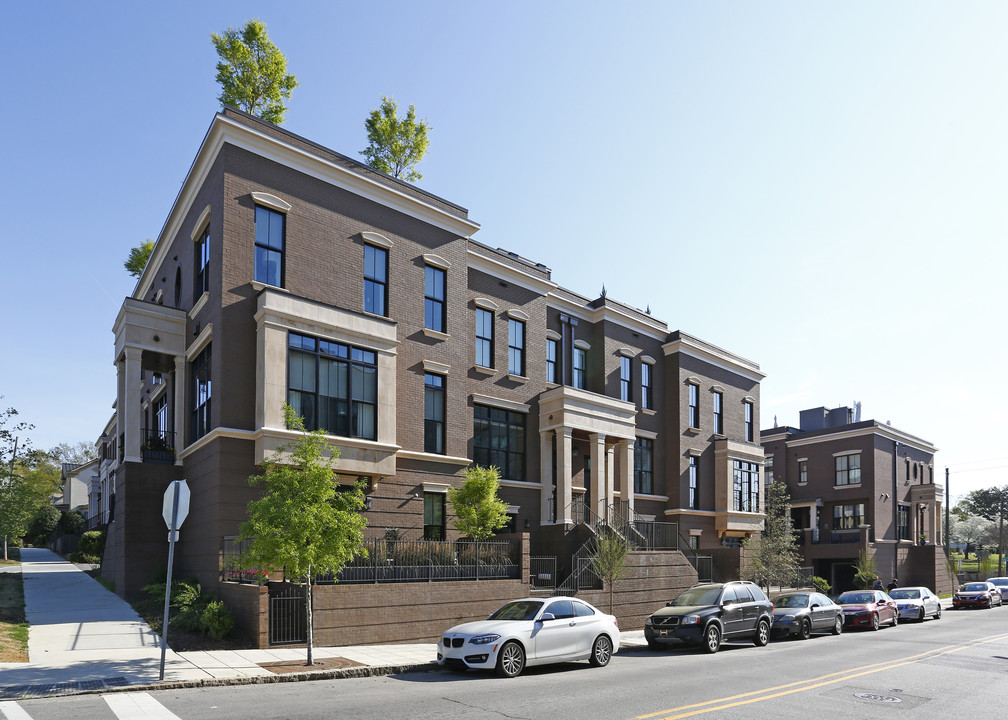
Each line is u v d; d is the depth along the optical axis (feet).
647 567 83.10
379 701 36.50
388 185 80.89
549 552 89.92
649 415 117.19
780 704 38.42
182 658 46.47
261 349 66.39
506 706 35.91
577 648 50.72
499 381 94.89
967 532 290.97
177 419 76.79
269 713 32.96
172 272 85.61
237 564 47.34
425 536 79.36
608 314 111.14
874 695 41.75
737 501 126.82
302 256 72.23
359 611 56.29
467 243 90.74
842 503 173.17
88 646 49.06
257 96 110.01
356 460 70.44
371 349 74.08
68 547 139.13
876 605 89.56
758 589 70.69
